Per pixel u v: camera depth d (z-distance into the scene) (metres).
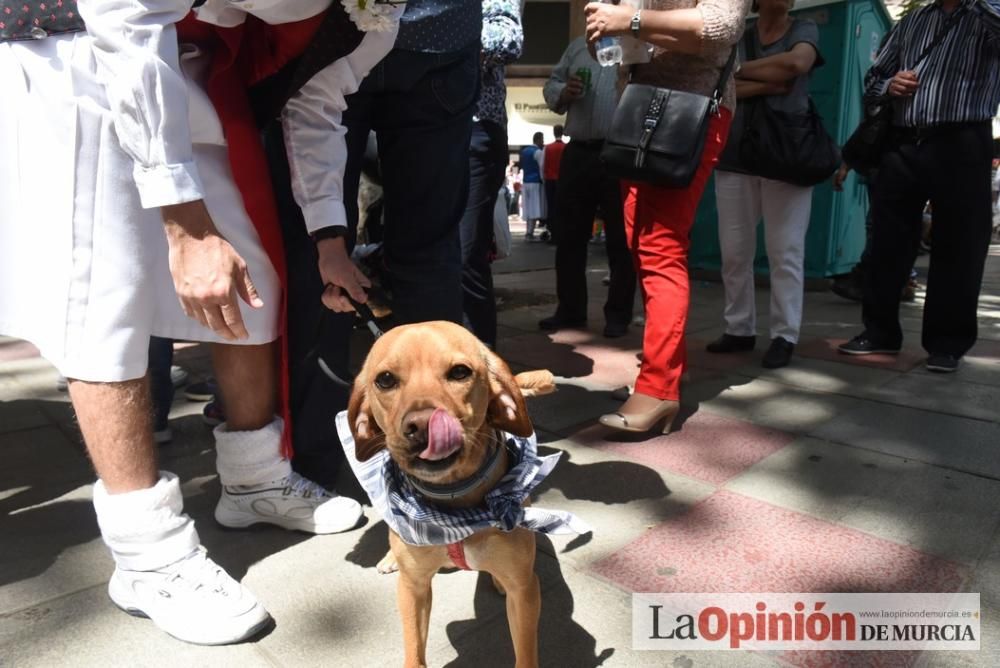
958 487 2.55
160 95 1.51
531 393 1.83
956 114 3.65
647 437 3.09
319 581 2.07
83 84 1.67
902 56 3.85
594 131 4.77
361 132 2.31
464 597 1.99
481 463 1.52
